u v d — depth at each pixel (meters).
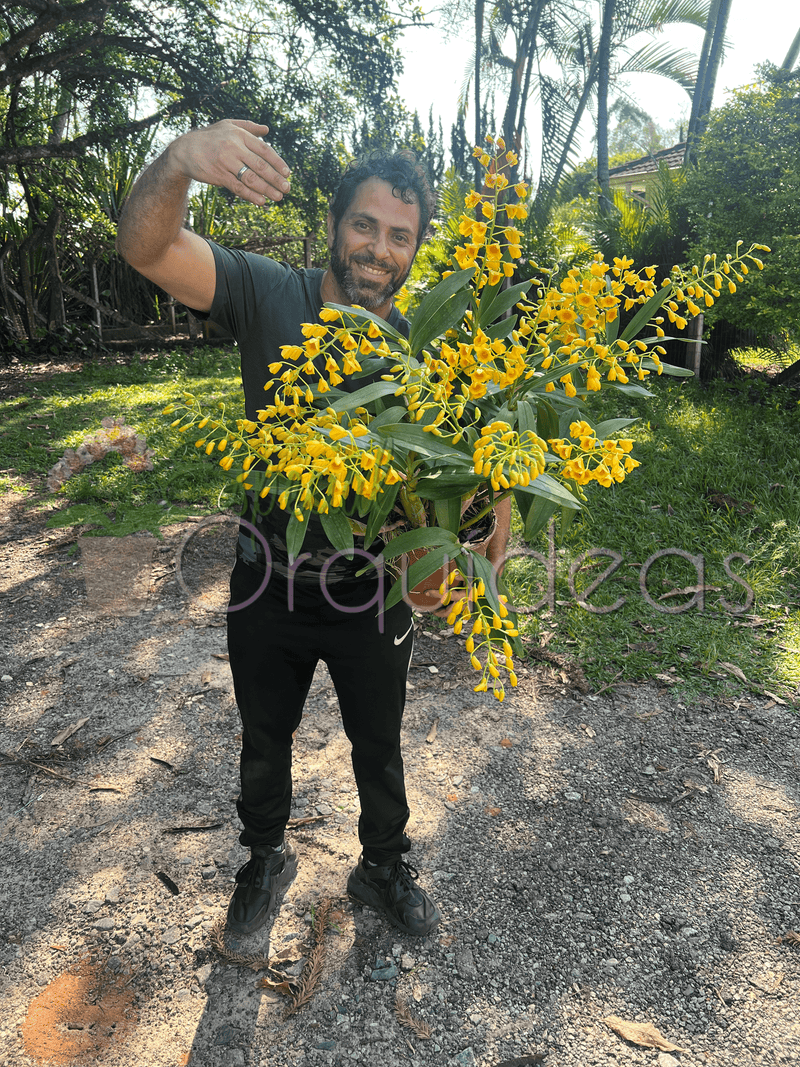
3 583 4.17
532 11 13.19
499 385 1.01
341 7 10.86
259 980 1.86
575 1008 1.80
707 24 12.71
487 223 1.03
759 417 6.95
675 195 8.30
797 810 2.47
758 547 4.27
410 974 1.88
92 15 9.23
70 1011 1.79
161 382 10.91
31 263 14.30
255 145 1.20
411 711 3.02
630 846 2.32
